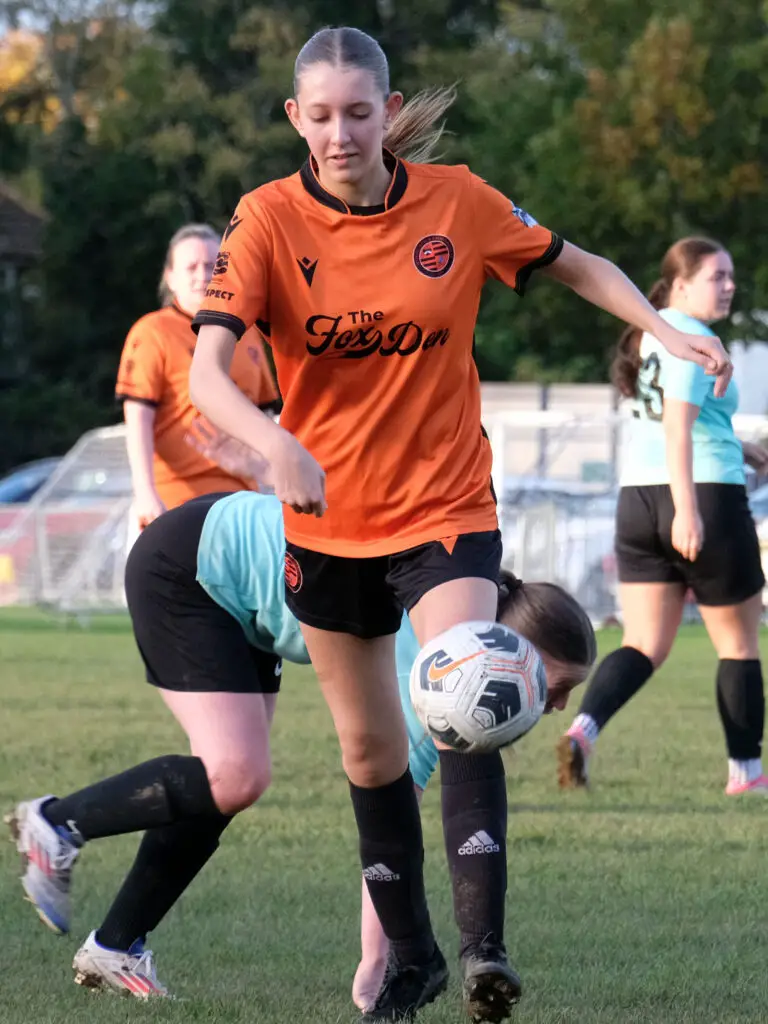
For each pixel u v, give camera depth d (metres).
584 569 59.50
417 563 11.70
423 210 11.62
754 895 16.77
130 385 19.83
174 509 13.69
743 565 23.09
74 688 37.44
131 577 13.51
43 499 62.69
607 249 110.81
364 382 11.62
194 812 13.02
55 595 62.53
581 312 116.06
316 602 12.09
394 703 12.38
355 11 142.75
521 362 130.25
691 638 57.78
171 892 13.39
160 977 13.77
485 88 125.56
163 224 137.38
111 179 137.25
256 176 133.88
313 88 11.20
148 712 32.62
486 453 12.11
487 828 11.42
